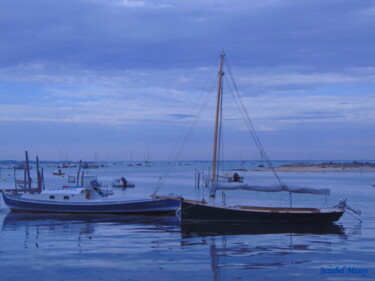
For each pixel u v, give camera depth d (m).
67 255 23.66
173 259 22.78
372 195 66.38
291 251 24.61
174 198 39.84
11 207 43.06
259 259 22.78
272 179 121.44
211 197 35.47
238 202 56.31
